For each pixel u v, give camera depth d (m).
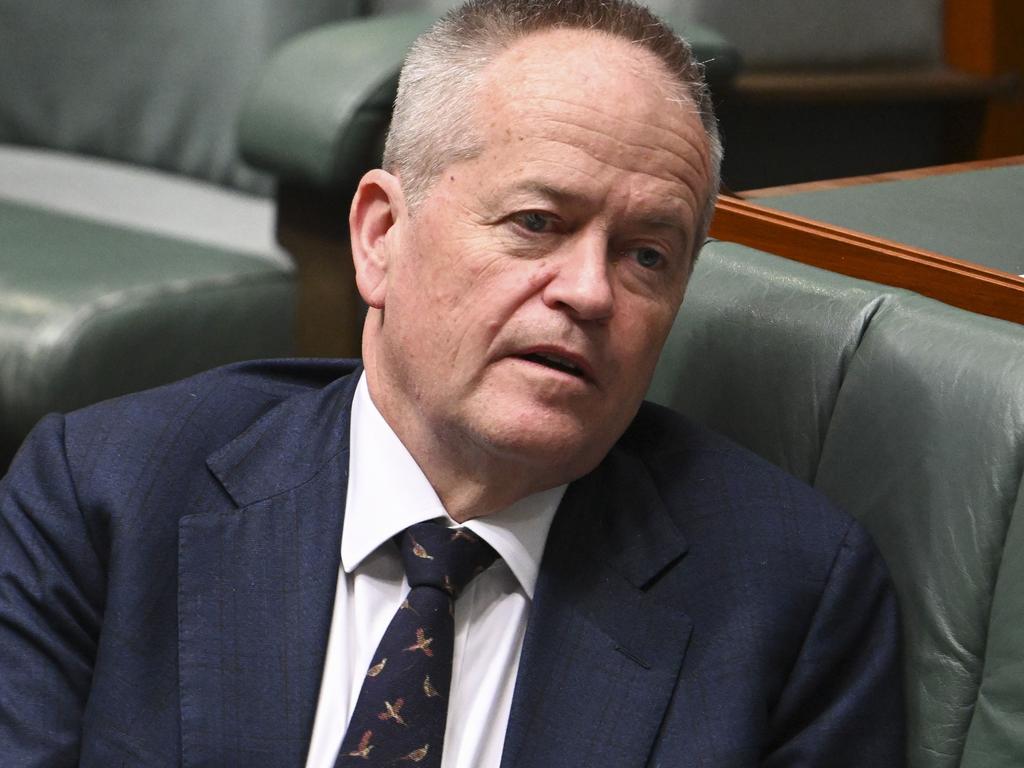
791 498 3.92
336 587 3.77
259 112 7.38
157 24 8.88
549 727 3.61
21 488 3.92
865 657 3.82
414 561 3.71
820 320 4.10
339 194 7.30
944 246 4.46
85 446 3.91
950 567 3.75
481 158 3.55
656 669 3.66
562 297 3.46
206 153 8.86
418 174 3.67
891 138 8.38
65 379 6.75
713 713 3.61
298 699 3.58
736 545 3.84
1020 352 3.71
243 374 4.20
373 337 3.93
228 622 3.67
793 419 4.13
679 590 3.79
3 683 3.77
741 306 4.28
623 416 3.67
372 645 3.72
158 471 3.85
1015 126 8.60
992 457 3.67
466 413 3.57
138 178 8.91
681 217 3.60
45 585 3.81
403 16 7.85
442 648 3.62
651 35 3.67
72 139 9.23
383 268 3.85
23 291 6.92
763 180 7.80
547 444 3.52
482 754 3.64
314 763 3.59
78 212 8.19
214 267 7.43
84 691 3.85
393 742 3.51
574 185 3.46
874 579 3.85
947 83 8.25
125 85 9.04
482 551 3.74
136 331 6.97
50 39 9.16
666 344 4.43
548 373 3.49
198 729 3.57
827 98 7.71
